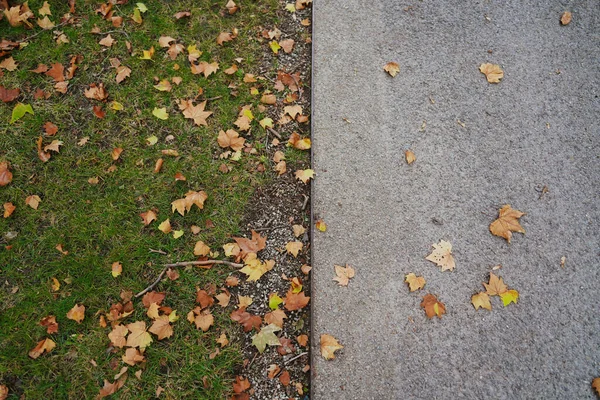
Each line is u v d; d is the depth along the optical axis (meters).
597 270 2.53
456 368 2.30
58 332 2.37
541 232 2.62
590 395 2.27
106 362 2.30
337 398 2.23
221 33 3.16
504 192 2.71
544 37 3.19
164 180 2.73
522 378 2.29
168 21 3.21
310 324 2.39
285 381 2.28
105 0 3.27
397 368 2.29
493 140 2.86
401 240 2.57
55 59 3.07
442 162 2.79
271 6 3.29
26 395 2.23
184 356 2.32
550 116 2.93
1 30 3.16
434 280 2.49
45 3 3.20
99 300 2.44
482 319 2.41
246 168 2.77
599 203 2.70
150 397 2.24
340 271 2.48
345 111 2.92
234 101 2.97
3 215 2.62
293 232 2.63
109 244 2.58
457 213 2.65
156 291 2.47
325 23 3.19
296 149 2.82
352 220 2.62
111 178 2.73
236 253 2.54
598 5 3.30
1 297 2.43
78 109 2.92
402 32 3.18
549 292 2.47
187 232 2.61
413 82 3.02
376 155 2.79
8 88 2.96
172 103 2.96
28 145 2.80
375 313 2.40
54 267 2.51
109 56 3.09
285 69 3.10
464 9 3.27
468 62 3.09
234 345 2.36
